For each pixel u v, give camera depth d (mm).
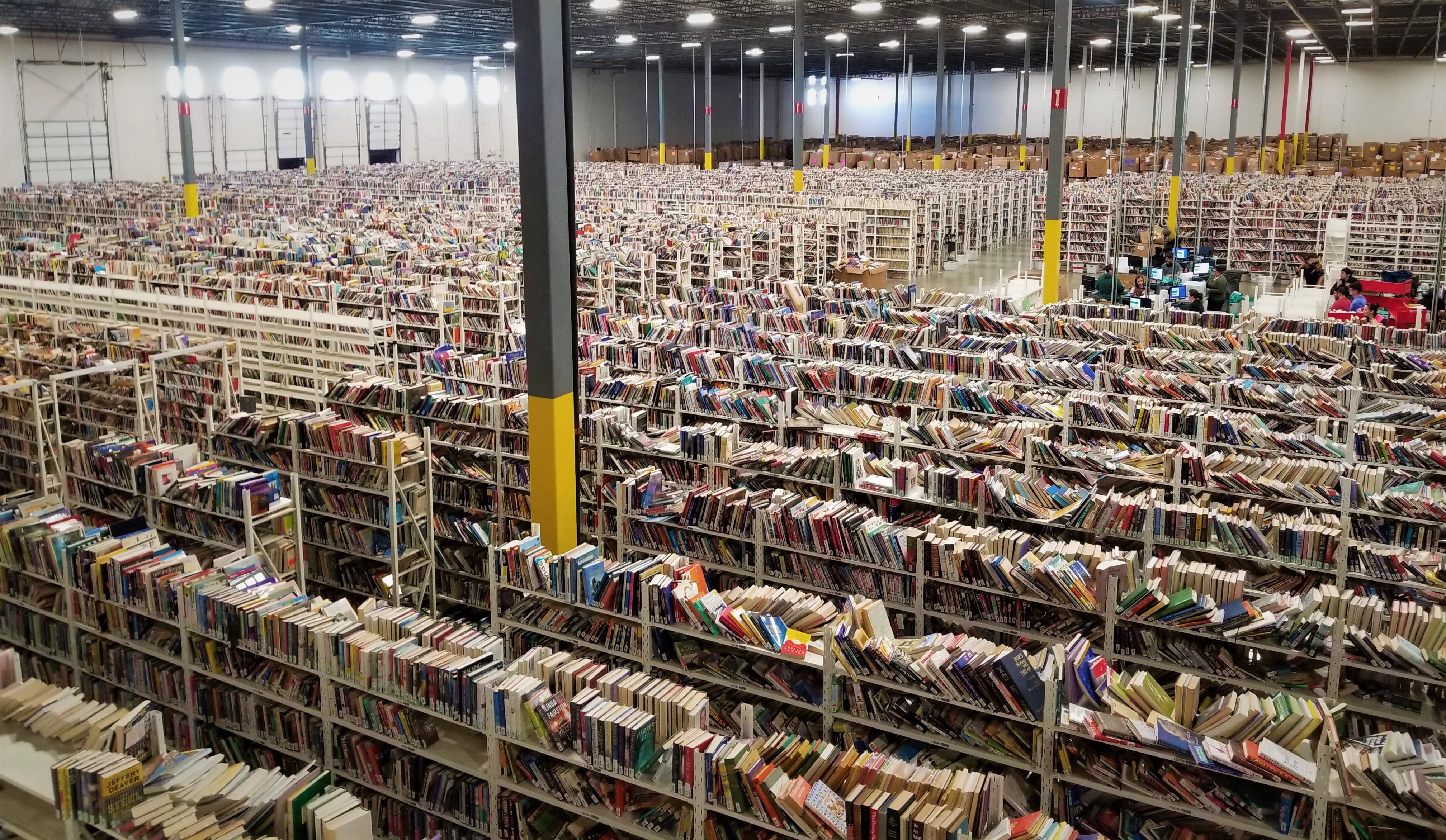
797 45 30109
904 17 34750
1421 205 26750
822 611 6836
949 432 10789
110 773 5230
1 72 33906
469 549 10414
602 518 10438
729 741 5656
